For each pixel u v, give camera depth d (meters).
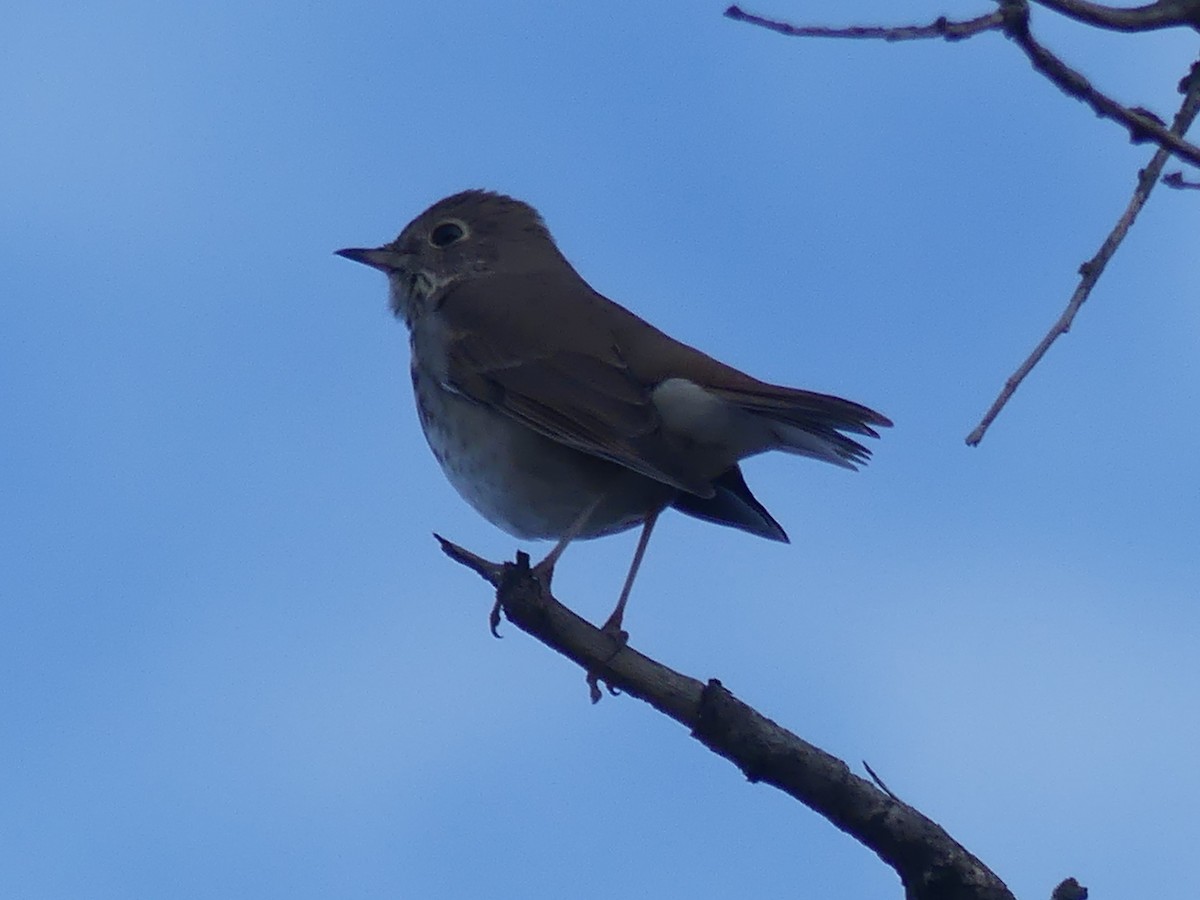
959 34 6.62
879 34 6.62
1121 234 7.25
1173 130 7.60
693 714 8.81
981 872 8.40
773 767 8.65
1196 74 7.72
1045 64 6.73
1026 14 6.62
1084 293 7.19
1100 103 6.80
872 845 8.46
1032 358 7.04
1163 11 6.93
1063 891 7.73
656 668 8.98
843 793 8.52
